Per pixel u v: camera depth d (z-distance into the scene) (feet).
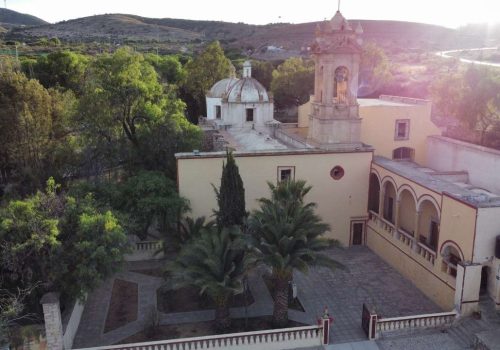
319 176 99.50
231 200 73.67
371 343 66.74
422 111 121.29
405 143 122.42
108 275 66.18
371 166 101.76
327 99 101.19
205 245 67.41
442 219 76.89
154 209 87.71
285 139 124.47
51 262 63.10
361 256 99.09
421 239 93.45
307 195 99.71
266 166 96.43
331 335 68.80
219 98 160.25
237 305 77.25
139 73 119.44
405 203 98.48
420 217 89.35
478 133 145.79
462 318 69.77
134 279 86.38
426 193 81.97
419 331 69.10
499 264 68.44
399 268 91.30
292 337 64.90
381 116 118.93
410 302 79.92
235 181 73.67
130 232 88.99
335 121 101.71
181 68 265.34
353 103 102.27
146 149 117.50
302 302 79.36
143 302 78.07
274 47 459.32
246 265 64.64
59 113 132.36
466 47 444.14
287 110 224.94
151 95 120.47
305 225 67.21
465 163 109.40
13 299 59.82
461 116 148.56
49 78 220.23
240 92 135.03
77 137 124.98
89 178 117.60
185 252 69.00
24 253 62.64
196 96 230.48
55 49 367.45
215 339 62.64
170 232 86.69
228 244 66.80
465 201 70.85
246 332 63.93
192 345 62.23
